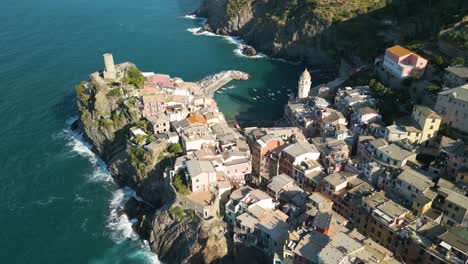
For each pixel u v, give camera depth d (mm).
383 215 109125
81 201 145000
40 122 188625
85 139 176750
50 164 162625
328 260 89688
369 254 93500
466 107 135250
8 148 170625
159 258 124125
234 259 115750
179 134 150375
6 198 145250
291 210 119062
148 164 143250
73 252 125875
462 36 171375
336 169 131875
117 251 126438
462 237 100938
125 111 164500
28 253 125188
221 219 123250
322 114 161625
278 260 102375
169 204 127812
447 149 125750
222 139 149250
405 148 130625
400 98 166000
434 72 167000
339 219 110938
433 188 116312
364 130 147750
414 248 102750
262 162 143750
